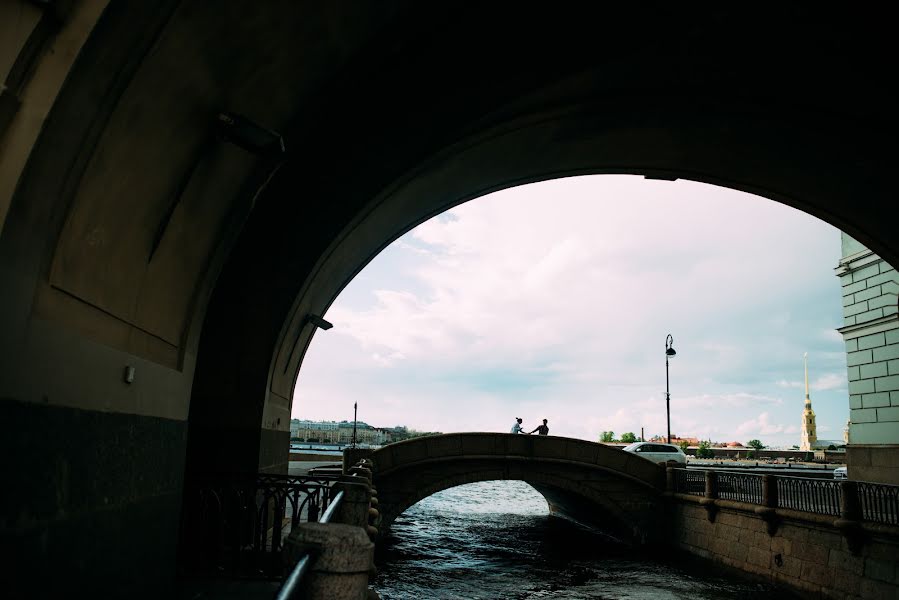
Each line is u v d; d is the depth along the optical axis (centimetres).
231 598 648
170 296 613
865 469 2073
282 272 1037
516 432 2397
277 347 1041
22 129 333
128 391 501
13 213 334
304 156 1064
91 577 431
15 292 339
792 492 1593
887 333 2042
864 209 1698
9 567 329
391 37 902
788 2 1065
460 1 959
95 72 369
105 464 456
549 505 3312
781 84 1305
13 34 320
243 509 775
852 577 1329
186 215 591
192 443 970
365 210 1104
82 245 423
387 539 2298
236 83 571
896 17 1088
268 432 1090
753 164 1650
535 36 1056
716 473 1962
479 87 1076
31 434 354
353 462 2089
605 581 1736
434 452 2159
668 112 1376
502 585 1669
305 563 226
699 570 1888
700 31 1110
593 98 1253
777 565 1593
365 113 1062
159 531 576
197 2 427
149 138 469
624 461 2300
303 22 611
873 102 1326
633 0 1047
